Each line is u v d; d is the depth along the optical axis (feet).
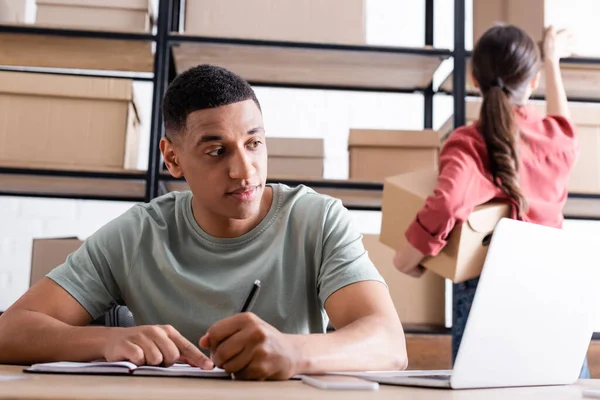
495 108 5.39
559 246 2.40
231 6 7.70
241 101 3.51
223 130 3.46
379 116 9.24
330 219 3.90
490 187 5.31
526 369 2.38
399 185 5.94
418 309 7.45
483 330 2.18
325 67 8.34
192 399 1.56
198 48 7.73
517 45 5.63
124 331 2.94
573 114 7.63
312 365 2.52
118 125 7.29
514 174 5.21
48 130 7.24
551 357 2.47
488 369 2.23
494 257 2.17
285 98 9.21
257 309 3.79
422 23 9.44
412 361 7.13
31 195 8.61
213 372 2.45
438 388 2.16
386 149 7.68
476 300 2.15
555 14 7.47
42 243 7.13
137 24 7.66
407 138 7.67
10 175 7.29
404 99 9.27
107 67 8.22
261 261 3.84
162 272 3.92
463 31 7.76
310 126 9.19
